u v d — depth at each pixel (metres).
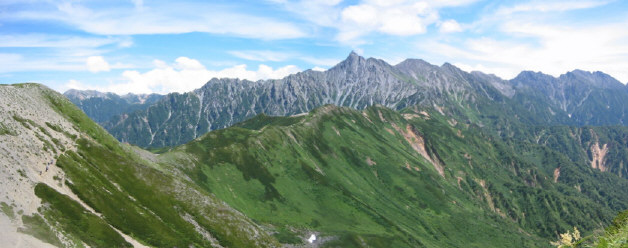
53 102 138.75
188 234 115.88
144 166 136.25
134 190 120.62
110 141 145.88
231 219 136.50
